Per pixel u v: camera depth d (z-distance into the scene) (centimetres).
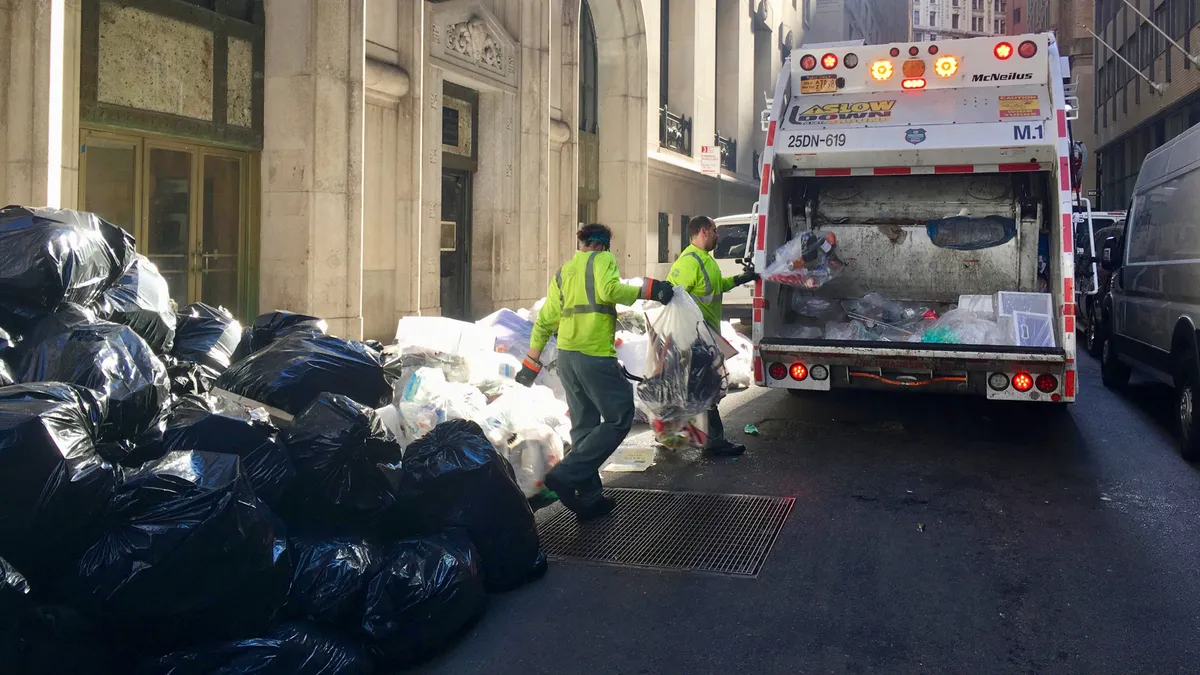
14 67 608
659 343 627
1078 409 856
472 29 1196
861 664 355
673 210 2070
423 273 1140
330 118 901
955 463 656
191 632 303
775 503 564
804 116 739
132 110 757
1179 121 2577
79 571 291
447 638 372
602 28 1722
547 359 789
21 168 609
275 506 359
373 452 394
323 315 914
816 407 865
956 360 650
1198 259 655
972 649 365
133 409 345
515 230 1321
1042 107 696
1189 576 434
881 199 798
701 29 2155
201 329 501
